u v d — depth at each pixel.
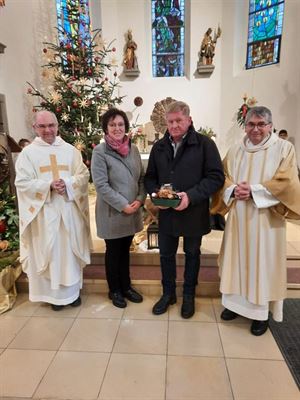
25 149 2.26
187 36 6.33
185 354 1.92
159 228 2.23
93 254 2.96
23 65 5.15
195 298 2.58
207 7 6.05
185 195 1.96
